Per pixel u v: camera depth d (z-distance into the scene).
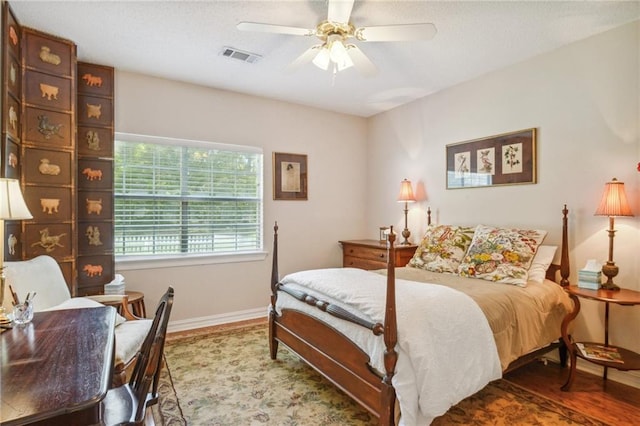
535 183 2.90
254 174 3.92
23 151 2.42
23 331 1.35
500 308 2.12
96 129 3.00
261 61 2.98
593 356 2.21
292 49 2.77
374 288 2.07
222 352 2.88
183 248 3.52
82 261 2.90
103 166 3.02
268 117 3.96
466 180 3.45
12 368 1.01
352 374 1.88
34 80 2.47
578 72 2.64
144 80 3.27
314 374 2.49
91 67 2.99
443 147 3.69
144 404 1.23
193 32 2.50
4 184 1.58
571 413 2.03
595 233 2.56
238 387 2.30
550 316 2.45
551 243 2.80
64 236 2.61
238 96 3.77
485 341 1.91
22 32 2.40
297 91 3.73
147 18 2.32
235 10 2.22
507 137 3.09
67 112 2.63
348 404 2.11
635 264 2.37
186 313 3.48
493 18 2.30
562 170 2.74
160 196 3.40
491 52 2.82
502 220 3.14
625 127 2.41
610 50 2.48
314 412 2.03
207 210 3.65
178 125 3.44
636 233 2.37
